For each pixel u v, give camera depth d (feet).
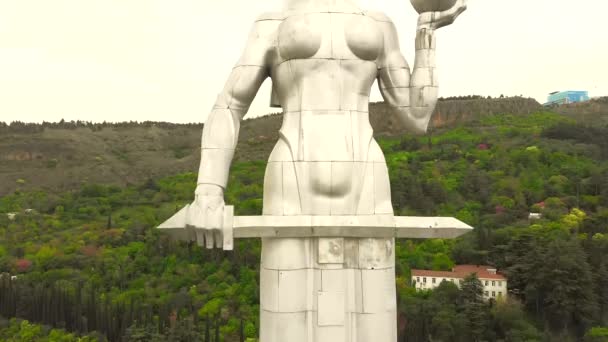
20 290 193.57
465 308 157.69
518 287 176.14
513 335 147.84
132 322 166.40
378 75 27.53
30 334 165.27
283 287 24.70
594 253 174.09
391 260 25.79
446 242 216.95
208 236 23.86
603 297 161.58
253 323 167.12
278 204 25.27
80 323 173.99
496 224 217.97
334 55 25.58
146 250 233.35
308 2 26.50
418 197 240.53
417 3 26.53
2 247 250.16
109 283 205.98
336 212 25.12
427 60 26.61
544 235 191.01
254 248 212.43
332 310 24.68
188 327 157.07
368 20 26.30
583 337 149.28
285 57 25.70
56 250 240.53
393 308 25.64
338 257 24.89
